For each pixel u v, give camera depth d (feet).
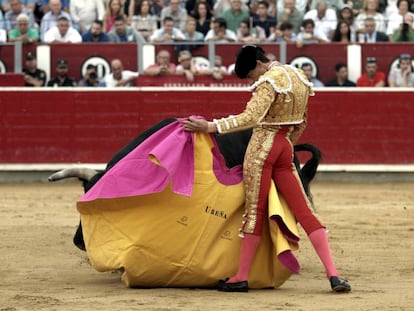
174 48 104.73
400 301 41.29
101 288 45.70
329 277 43.57
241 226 44.60
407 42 106.93
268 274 45.11
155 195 44.14
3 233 66.95
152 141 44.68
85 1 111.55
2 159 104.42
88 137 104.53
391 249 60.85
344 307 39.78
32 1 113.09
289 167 44.24
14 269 52.39
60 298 42.57
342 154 105.19
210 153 44.75
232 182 44.93
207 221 44.42
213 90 103.14
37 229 69.05
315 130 104.88
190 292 44.06
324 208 82.53
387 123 105.19
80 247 50.26
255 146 43.88
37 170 104.32
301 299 42.04
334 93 104.73
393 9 111.34
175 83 104.17
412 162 105.50
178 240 44.29
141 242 44.09
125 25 108.17
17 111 104.17
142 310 39.24
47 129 104.42
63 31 107.96
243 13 109.09
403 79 106.22
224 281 44.60
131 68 105.50
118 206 44.52
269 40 107.14
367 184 102.83
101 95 104.12
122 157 45.70
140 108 104.01
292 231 43.21
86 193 45.65
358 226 71.97
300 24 109.50
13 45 104.83
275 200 43.37
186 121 43.98
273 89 43.24
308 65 104.99
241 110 103.09
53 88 103.96
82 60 105.40
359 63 106.11
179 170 43.86
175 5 109.19
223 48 104.78
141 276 44.62
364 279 49.24
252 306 40.11
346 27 107.14
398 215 78.43
